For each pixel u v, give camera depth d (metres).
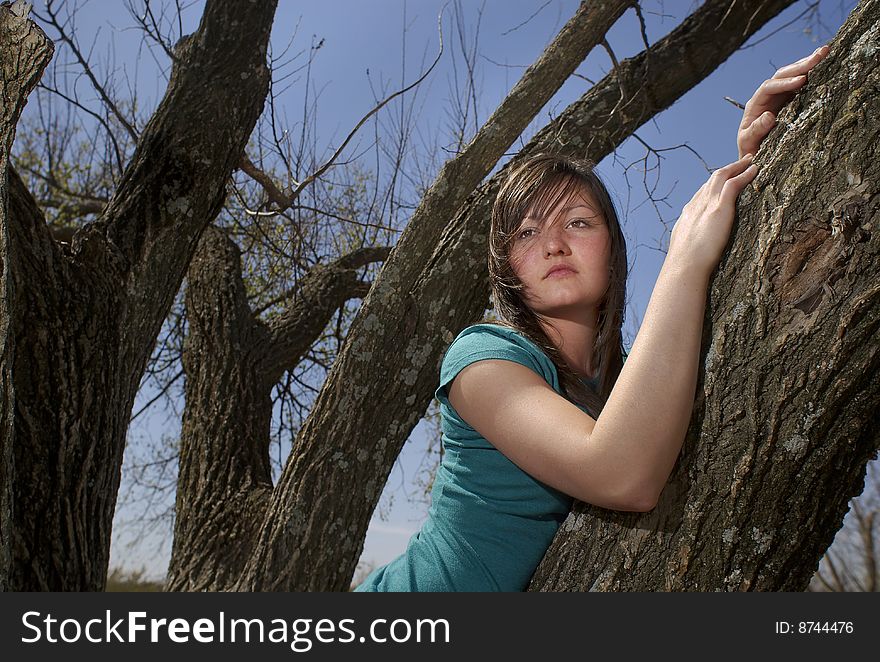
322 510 2.80
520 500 1.20
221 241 5.19
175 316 6.05
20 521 2.35
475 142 2.97
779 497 1.00
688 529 1.05
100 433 2.67
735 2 3.46
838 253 0.95
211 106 3.29
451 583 1.20
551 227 1.34
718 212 1.08
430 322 2.92
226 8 3.47
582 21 3.01
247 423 4.28
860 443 0.99
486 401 1.13
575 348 1.44
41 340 2.52
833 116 1.01
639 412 0.98
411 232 2.96
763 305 1.00
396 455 2.95
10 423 1.35
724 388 1.03
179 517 3.98
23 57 1.60
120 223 3.04
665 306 1.04
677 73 3.44
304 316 5.05
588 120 3.36
